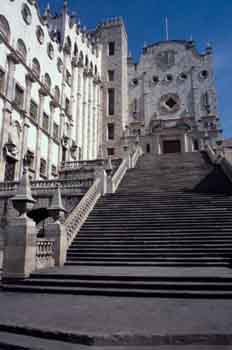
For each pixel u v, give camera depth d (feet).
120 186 71.20
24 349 17.46
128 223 49.52
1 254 56.03
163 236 44.45
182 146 146.82
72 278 32.24
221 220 47.09
